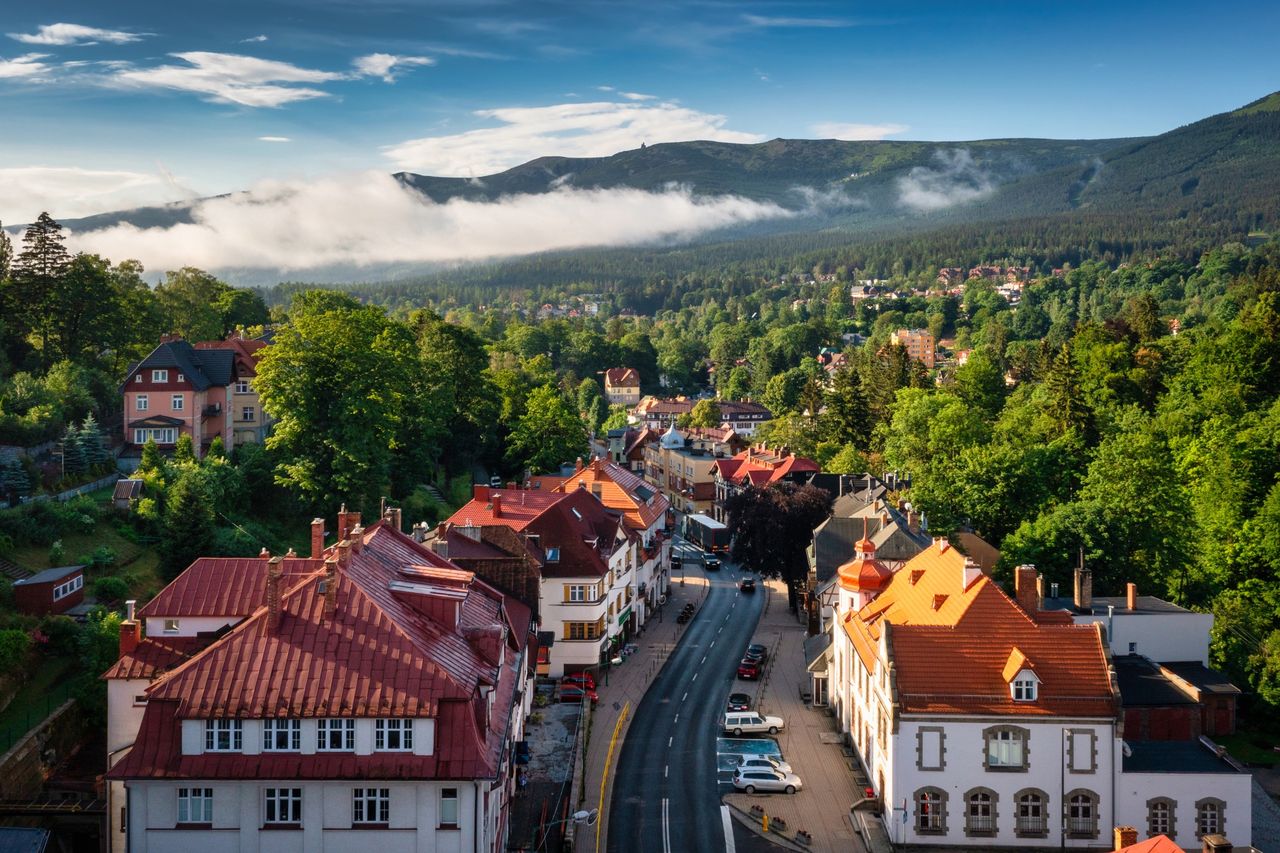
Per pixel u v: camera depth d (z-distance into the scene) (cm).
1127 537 10931
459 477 16788
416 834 5172
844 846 6756
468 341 16825
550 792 7050
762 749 8250
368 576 6022
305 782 5162
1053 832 6731
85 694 7469
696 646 11100
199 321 19050
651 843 6662
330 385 11638
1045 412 15950
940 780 6750
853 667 8200
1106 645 6950
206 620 6444
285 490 11944
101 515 10094
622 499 12756
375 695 5222
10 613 8025
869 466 17650
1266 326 16200
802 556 12438
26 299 13825
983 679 6856
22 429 11000
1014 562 10700
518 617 8181
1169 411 15638
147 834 5178
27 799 6712
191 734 5188
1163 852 4766
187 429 12419
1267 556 11012
